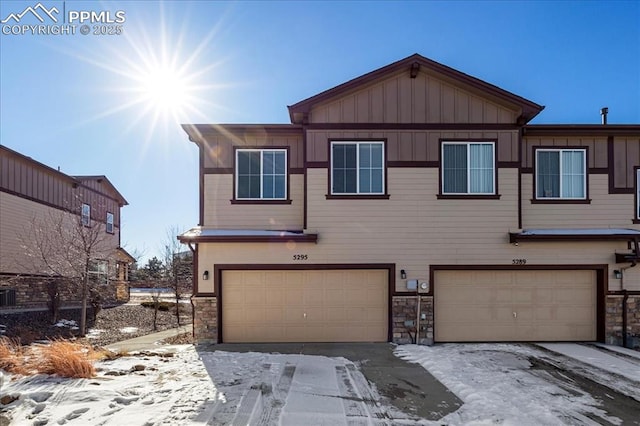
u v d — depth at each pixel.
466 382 6.49
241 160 10.30
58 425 4.50
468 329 9.76
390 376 6.81
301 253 9.76
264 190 10.23
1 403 5.00
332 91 9.77
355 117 9.94
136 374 6.47
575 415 5.23
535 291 9.86
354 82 9.79
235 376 6.54
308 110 9.82
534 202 10.17
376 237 9.75
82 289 12.49
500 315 9.80
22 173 16.08
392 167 9.84
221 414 4.93
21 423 4.53
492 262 9.72
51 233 15.30
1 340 7.96
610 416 5.22
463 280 9.84
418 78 10.02
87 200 20.91
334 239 9.76
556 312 9.84
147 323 14.46
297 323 9.77
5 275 14.90
